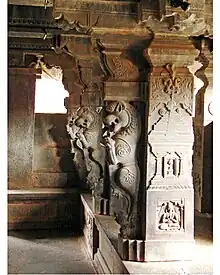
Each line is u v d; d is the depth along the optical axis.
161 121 4.25
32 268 6.56
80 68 6.66
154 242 4.30
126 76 4.32
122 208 4.39
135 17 4.00
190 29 3.96
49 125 9.67
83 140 6.71
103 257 5.90
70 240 8.28
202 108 6.69
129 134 4.33
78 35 6.49
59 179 9.65
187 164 4.35
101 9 3.99
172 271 4.00
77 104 8.03
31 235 8.64
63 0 3.91
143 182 4.34
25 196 9.09
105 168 6.64
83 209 8.51
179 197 4.33
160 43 4.18
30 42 8.47
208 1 3.54
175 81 4.24
